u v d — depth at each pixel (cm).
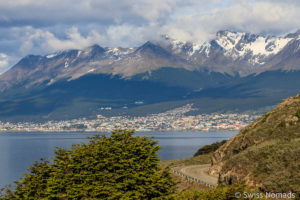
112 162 4072
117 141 4406
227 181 4541
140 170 4091
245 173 4266
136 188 3953
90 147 4288
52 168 4212
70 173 4097
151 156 4206
